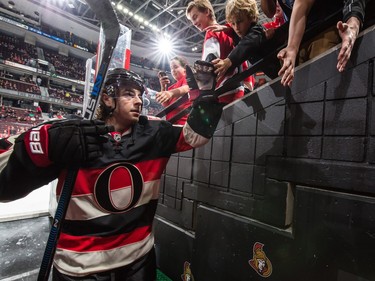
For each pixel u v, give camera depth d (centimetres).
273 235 112
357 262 87
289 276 106
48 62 1705
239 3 129
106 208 102
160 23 1565
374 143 84
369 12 100
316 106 101
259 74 260
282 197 112
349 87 91
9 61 1502
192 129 113
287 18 127
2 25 1495
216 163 148
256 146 125
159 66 2220
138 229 112
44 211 309
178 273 171
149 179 112
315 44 112
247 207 128
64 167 102
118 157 104
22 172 92
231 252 132
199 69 110
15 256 210
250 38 122
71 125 92
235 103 138
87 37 1838
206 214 150
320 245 97
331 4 109
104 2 96
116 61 214
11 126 1364
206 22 171
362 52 88
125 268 109
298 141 107
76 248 100
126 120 110
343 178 91
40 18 1572
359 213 87
